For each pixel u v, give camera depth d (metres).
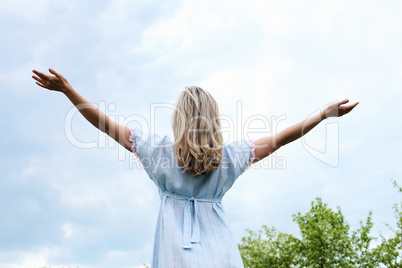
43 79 1.88
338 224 9.08
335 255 8.59
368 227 8.76
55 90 1.92
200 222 2.00
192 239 1.91
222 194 2.11
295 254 9.28
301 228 9.17
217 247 1.93
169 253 1.88
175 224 1.94
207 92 2.14
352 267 8.31
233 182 2.12
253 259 9.55
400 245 7.74
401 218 7.70
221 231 2.00
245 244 10.23
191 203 2.02
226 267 1.91
